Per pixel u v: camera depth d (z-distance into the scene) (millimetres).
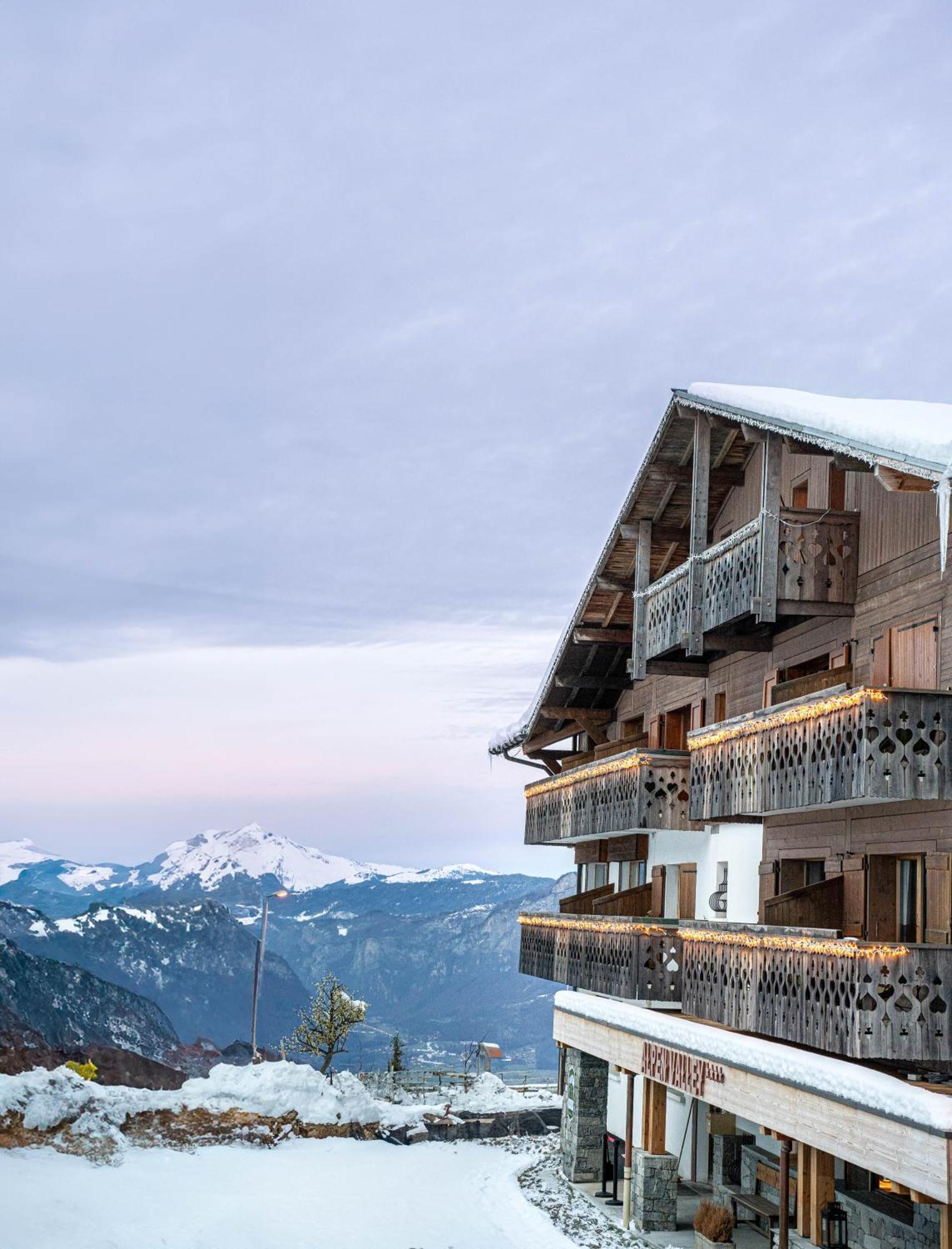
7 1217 21797
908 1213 19312
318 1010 45062
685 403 24922
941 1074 17875
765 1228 24484
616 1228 24875
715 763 22703
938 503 19000
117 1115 29203
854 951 17094
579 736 37406
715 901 26141
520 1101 36281
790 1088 18656
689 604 24297
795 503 24391
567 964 29219
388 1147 31922
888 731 17688
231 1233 22828
